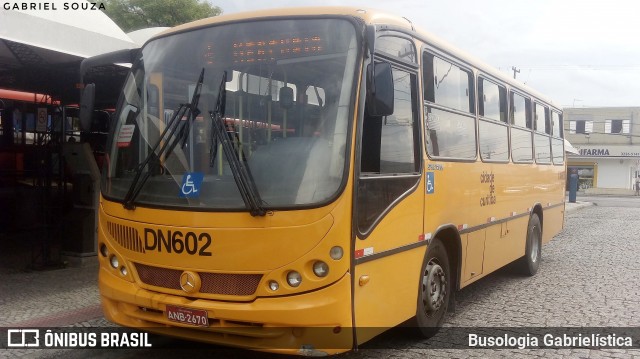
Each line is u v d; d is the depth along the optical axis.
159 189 4.73
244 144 4.55
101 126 6.24
